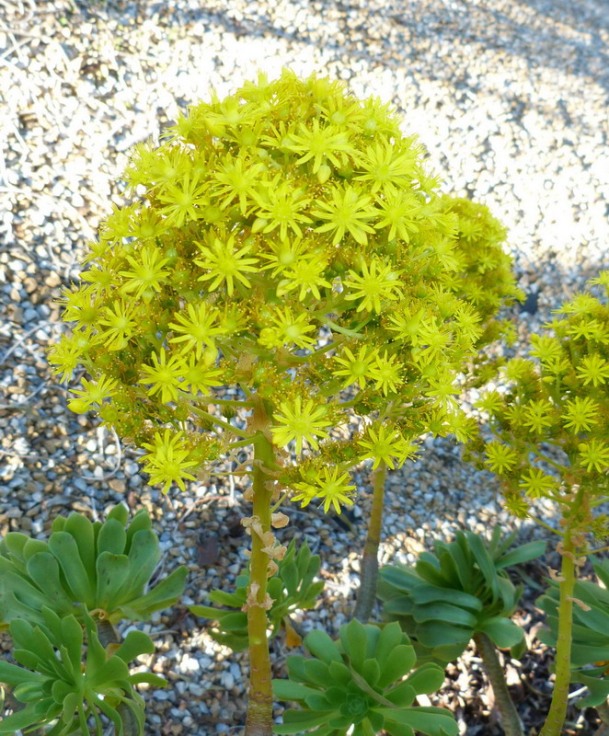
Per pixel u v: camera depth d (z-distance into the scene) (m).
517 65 1.19
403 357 0.30
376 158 0.27
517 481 0.41
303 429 0.27
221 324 0.27
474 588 0.52
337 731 0.40
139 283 0.27
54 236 0.67
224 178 0.26
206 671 0.52
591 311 0.39
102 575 0.41
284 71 0.29
